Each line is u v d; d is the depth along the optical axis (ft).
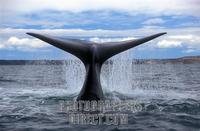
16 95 54.95
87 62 42.98
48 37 44.14
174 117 39.45
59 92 57.16
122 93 53.21
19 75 134.51
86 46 43.86
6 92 58.95
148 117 39.24
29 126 35.94
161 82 91.76
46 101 49.01
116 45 44.39
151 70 183.01
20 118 39.29
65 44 43.70
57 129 34.58
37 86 74.69
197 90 67.62
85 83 41.91
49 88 66.80
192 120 38.24
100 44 44.50
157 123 36.91
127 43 44.55
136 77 111.65
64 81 93.97
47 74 145.79
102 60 43.65
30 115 40.60
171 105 45.85
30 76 124.98
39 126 35.88
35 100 50.01
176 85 81.87
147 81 94.53
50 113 41.32
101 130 34.01
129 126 35.50
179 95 56.03
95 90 41.27
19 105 46.47
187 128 35.22
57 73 153.69
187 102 48.29
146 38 44.62
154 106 44.83
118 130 34.12
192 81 98.43
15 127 35.60
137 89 61.16
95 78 41.73
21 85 78.28
